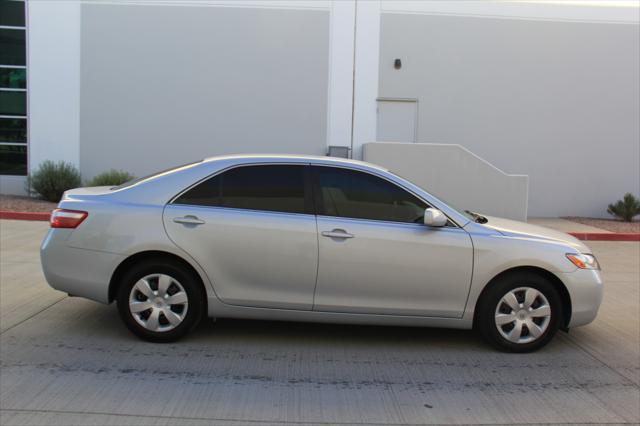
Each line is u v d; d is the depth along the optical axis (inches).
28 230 438.0
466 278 194.1
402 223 196.9
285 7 600.7
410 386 172.1
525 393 169.3
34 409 149.3
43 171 580.4
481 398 165.2
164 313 195.6
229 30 602.2
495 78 607.8
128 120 610.2
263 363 185.8
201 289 196.4
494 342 198.8
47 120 612.4
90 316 227.5
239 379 172.7
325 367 184.5
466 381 176.9
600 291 200.8
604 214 618.5
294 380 173.5
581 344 213.9
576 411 158.6
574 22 603.8
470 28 603.5
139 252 193.2
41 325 215.6
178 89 607.2
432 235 194.7
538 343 199.0
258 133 610.9
